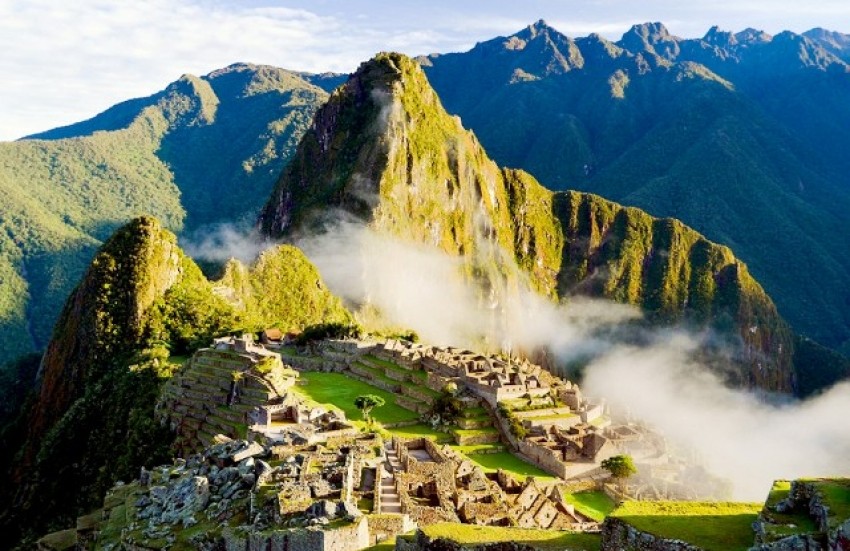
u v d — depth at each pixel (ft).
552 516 224.12
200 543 111.45
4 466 507.71
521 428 344.08
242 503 120.98
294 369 428.56
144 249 564.71
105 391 420.36
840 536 68.13
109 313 538.47
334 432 196.13
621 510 87.30
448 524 97.30
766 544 72.38
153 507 133.08
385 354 454.40
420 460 206.69
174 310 550.77
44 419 521.24
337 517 104.88
